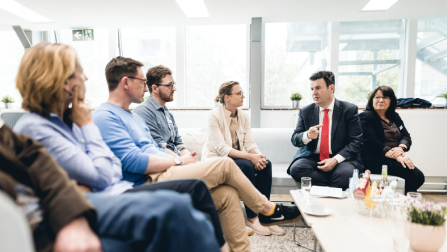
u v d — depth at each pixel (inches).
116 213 26.0
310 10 130.3
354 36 153.7
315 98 91.7
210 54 168.2
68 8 128.0
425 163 138.0
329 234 42.4
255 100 151.5
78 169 34.4
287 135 115.0
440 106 138.0
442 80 147.6
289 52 159.9
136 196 27.0
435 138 136.8
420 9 127.4
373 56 153.8
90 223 24.8
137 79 58.2
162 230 24.5
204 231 27.7
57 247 22.5
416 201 38.9
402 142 96.3
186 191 41.0
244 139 93.0
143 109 73.8
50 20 145.1
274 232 75.7
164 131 77.3
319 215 51.0
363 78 155.4
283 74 161.5
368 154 95.3
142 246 25.3
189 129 114.3
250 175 75.7
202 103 173.2
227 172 52.1
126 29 172.4
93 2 120.9
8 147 24.1
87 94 176.9
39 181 24.5
